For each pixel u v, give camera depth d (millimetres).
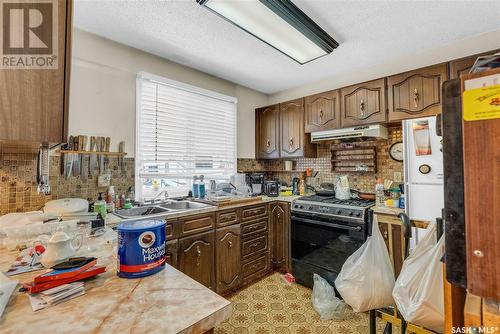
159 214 1811
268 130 3258
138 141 2242
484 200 413
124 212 1920
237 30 1968
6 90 689
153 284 724
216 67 2684
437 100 1966
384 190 2379
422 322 802
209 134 2857
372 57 2455
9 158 1555
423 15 1782
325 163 2979
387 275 1166
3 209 1531
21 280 751
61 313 576
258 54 2381
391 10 1721
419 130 1767
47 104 733
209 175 2844
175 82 2475
